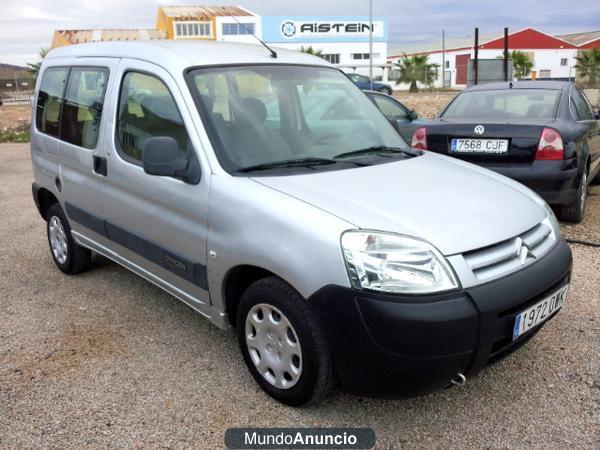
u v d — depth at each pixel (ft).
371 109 13.44
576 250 17.20
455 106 21.61
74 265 16.17
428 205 9.32
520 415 9.56
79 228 14.97
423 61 158.71
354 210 8.91
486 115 20.34
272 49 13.48
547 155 17.74
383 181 10.13
